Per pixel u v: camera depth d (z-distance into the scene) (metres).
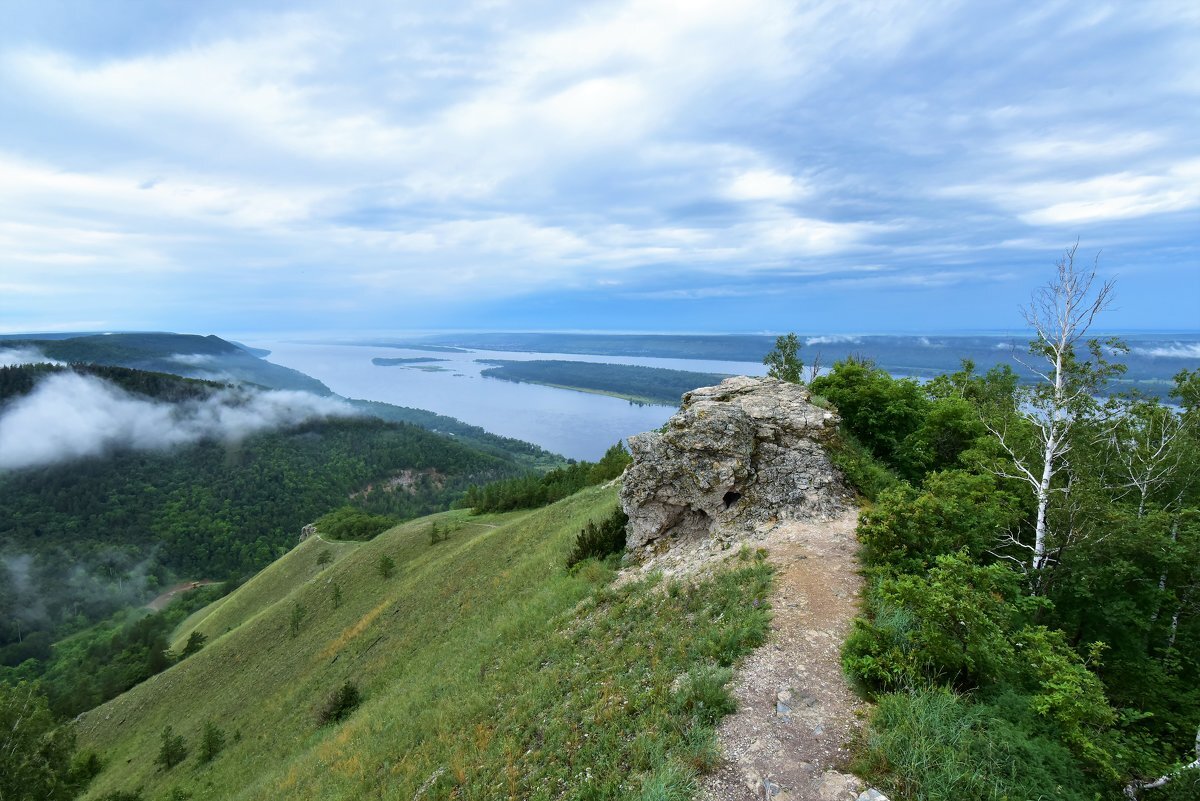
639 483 20.34
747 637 11.16
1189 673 13.20
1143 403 19.11
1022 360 18.12
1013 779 6.93
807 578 13.20
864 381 25.62
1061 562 14.70
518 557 30.23
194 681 51.50
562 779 9.56
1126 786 8.04
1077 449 16.72
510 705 13.16
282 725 29.20
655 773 8.32
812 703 9.06
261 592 91.62
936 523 13.22
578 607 17.45
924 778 7.08
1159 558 13.26
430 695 17.06
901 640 9.61
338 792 14.07
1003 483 18.25
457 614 26.61
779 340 47.47
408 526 80.44
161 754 35.62
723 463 19.06
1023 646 9.40
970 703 8.36
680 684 10.38
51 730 31.52
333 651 36.62
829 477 18.45
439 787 11.20
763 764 7.95
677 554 18.34
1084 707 7.51
